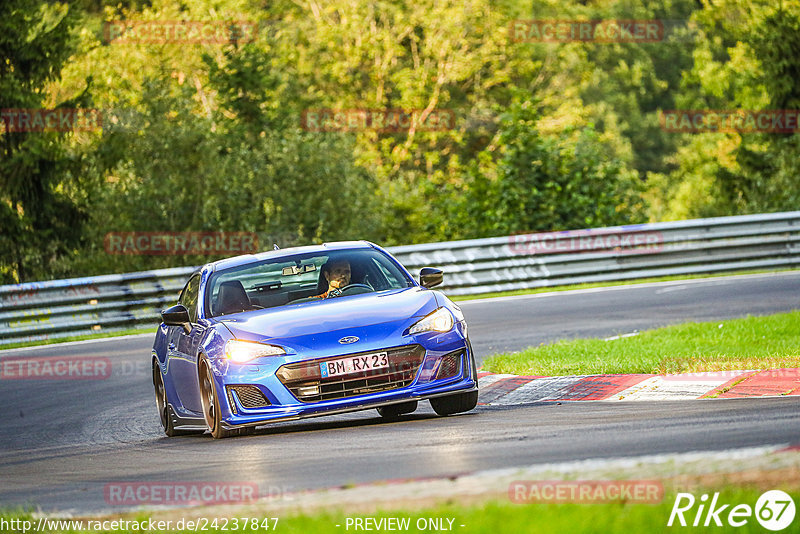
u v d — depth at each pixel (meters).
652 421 25.16
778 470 16.62
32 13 112.50
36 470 28.05
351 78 186.88
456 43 185.50
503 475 18.14
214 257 116.19
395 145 188.88
